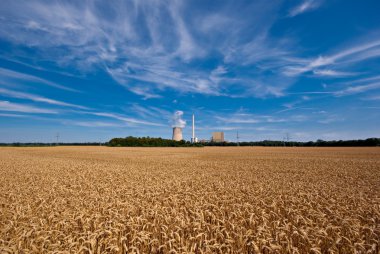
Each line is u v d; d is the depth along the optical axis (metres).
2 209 9.62
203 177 20.19
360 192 13.02
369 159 42.41
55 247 6.05
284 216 9.01
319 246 6.34
